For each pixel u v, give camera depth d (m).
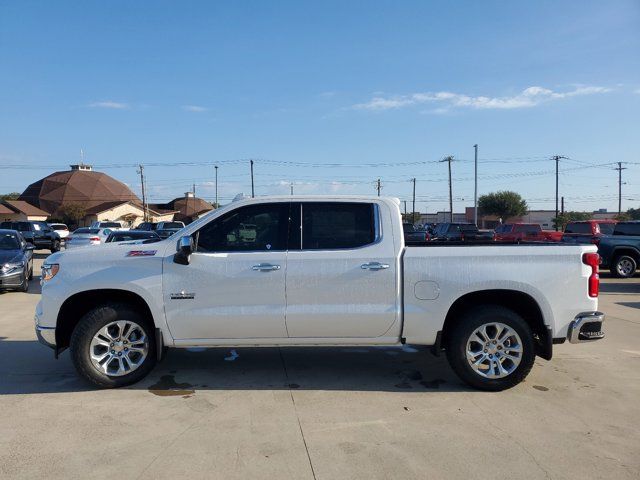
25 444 4.20
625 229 17.08
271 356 6.86
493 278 5.36
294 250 5.48
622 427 4.59
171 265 5.43
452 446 4.18
